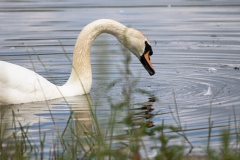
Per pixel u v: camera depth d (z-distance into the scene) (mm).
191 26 20609
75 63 13484
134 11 22953
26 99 12375
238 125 10586
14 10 23078
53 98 12805
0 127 10070
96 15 22078
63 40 18562
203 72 15461
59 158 8773
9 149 9281
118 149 9227
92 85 14453
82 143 9539
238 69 15703
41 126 10641
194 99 12703
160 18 21750
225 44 18375
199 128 10484
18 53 17062
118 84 14445
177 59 16859
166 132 10266
